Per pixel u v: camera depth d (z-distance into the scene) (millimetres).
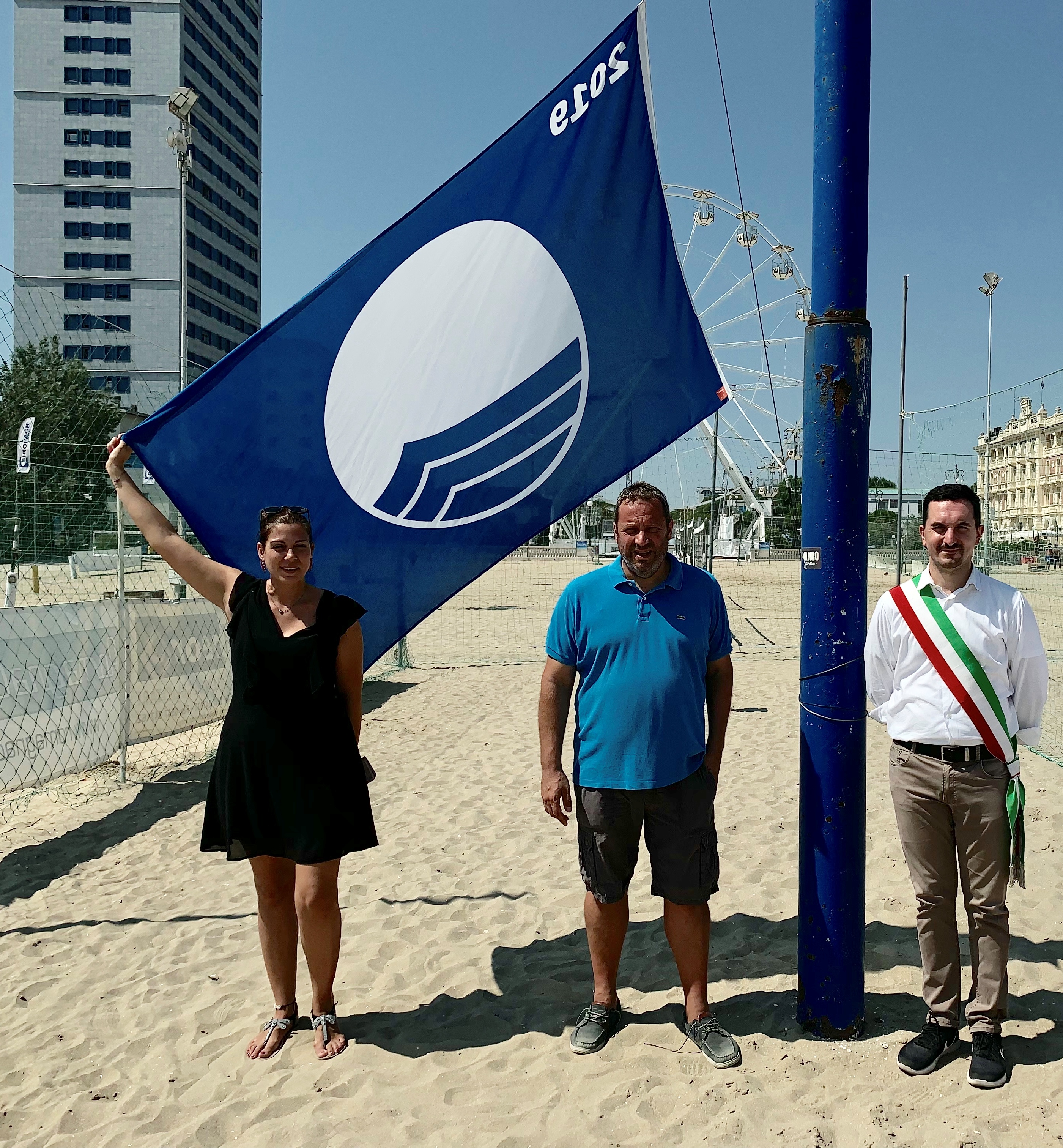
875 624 2889
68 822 5652
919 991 3244
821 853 2896
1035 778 5969
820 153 2793
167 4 78625
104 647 6688
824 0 2742
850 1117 2555
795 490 33656
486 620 17188
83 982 3594
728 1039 2883
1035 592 19109
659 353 3658
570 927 3951
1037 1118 2494
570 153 3613
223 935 3984
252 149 94062
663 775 2855
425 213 3559
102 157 78938
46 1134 2656
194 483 3395
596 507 31984
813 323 2838
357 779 2973
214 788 2992
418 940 3887
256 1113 2693
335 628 2924
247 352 3447
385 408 3547
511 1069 2883
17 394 10695
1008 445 29234
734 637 14352
